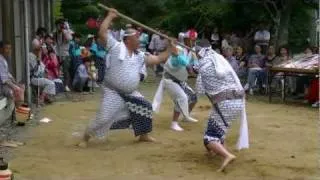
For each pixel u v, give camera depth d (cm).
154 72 2180
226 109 762
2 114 1087
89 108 1321
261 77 1617
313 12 2139
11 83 1090
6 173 634
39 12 2000
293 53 2109
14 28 1320
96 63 1728
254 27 2156
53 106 1343
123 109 910
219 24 2345
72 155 841
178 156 835
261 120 1163
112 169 763
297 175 735
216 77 767
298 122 1143
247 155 837
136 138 963
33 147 895
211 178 724
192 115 1201
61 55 1681
